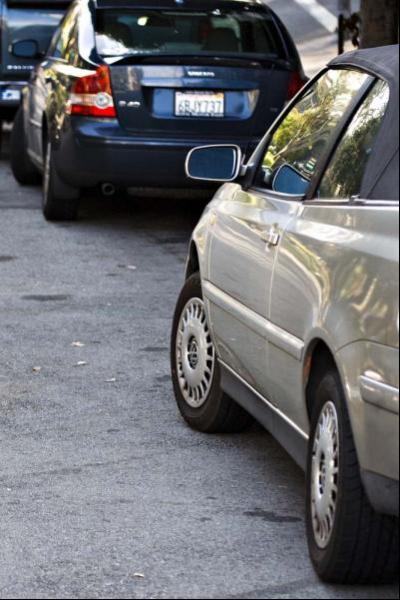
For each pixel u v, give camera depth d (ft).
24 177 116.06
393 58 37.93
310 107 43.68
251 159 47.21
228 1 92.89
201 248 49.47
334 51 180.86
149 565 37.35
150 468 46.50
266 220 42.14
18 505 42.42
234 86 86.33
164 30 90.43
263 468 46.68
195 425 50.93
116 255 86.89
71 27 95.45
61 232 94.17
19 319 69.72
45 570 36.96
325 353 36.19
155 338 66.39
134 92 86.22
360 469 32.86
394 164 34.32
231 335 45.16
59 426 51.52
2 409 53.83
